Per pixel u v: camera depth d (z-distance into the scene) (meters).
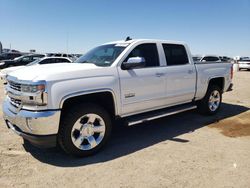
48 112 3.65
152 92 5.00
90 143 4.15
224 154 4.23
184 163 3.88
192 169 3.69
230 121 6.29
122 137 5.12
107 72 4.30
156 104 5.17
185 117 6.65
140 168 3.73
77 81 3.91
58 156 4.16
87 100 4.26
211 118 6.57
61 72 3.84
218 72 6.70
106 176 3.50
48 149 4.43
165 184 3.29
